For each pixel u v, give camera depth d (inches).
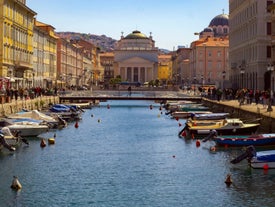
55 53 7116.1
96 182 1711.4
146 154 2233.0
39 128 2672.2
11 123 2674.7
